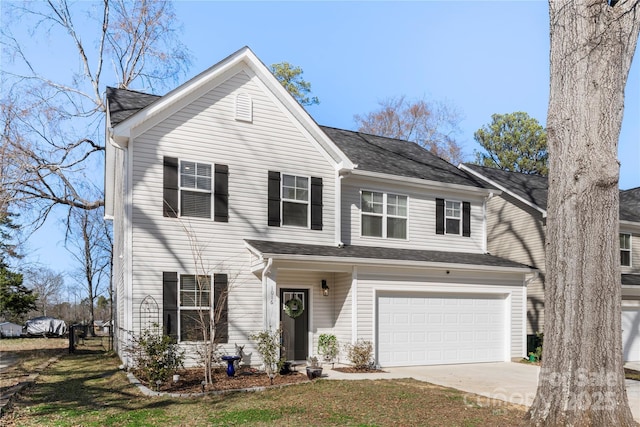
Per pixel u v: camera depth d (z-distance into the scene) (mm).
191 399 10523
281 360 13125
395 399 10328
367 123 40406
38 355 20000
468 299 17703
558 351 7246
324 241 16391
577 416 6945
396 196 18312
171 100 14242
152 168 14055
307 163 16391
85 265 41062
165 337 12062
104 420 8836
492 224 24656
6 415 9320
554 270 7449
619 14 7461
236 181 15141
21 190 21656
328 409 9477
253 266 14844
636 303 21875
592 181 7254
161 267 13891
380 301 16047
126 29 26547
